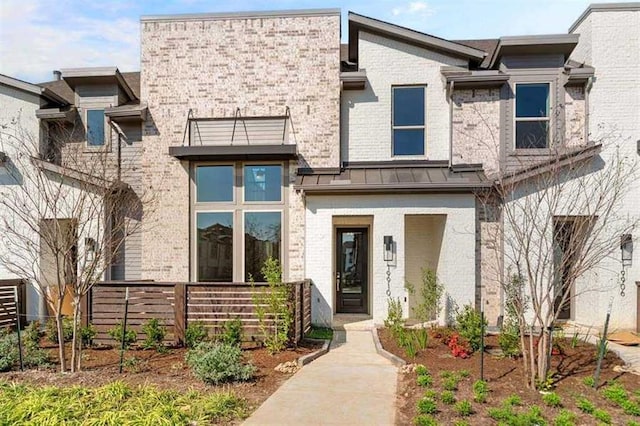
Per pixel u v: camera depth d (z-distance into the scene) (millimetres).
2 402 5527
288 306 8539
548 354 6520
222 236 11953
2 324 10492
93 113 12734
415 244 12258
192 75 12016
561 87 11148
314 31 11844
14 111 12320
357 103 11953
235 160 11906
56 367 7375
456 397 5816
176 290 8781
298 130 11781
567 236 7559
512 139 11234
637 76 10828
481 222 10859
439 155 11719
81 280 7523
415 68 11828
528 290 9492
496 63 11867
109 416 5020
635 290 10367
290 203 11727
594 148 9977
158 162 12000
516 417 5031
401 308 9969
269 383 6594
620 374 6805
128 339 8242
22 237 8938
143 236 11914
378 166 11648
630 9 10922
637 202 10391
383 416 5285
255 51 11938
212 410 5316
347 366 7473
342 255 12914
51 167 10789
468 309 8820
